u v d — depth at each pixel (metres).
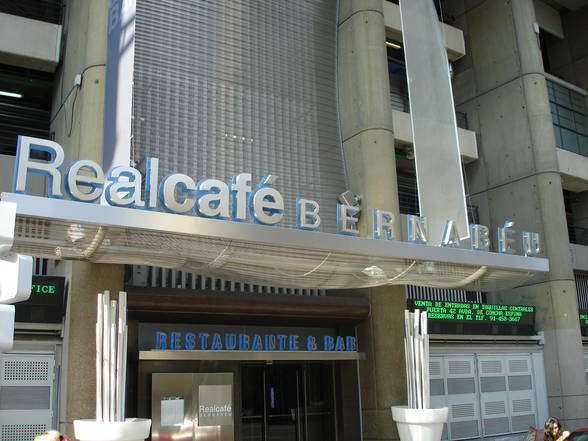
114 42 12.61
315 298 15.63
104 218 9.41
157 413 13.29
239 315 14.62
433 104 16.38
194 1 15.73
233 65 15.92
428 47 16.91
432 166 15.82
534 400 19.75
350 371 16.44
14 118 16.80
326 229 16.30
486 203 22.23
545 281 20.31
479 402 18.48
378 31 17.77
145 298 13.21
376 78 17.30
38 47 15.52
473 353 18.81
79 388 11.91
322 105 17.44
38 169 9.83
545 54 27.45
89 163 10.23
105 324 9.45
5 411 11.97
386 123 17.02
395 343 16.20
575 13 26.81
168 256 11.01
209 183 11.22
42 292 12.41
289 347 15.36
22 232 9.49
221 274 12.44
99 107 13.42
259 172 15.61
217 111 15.30
